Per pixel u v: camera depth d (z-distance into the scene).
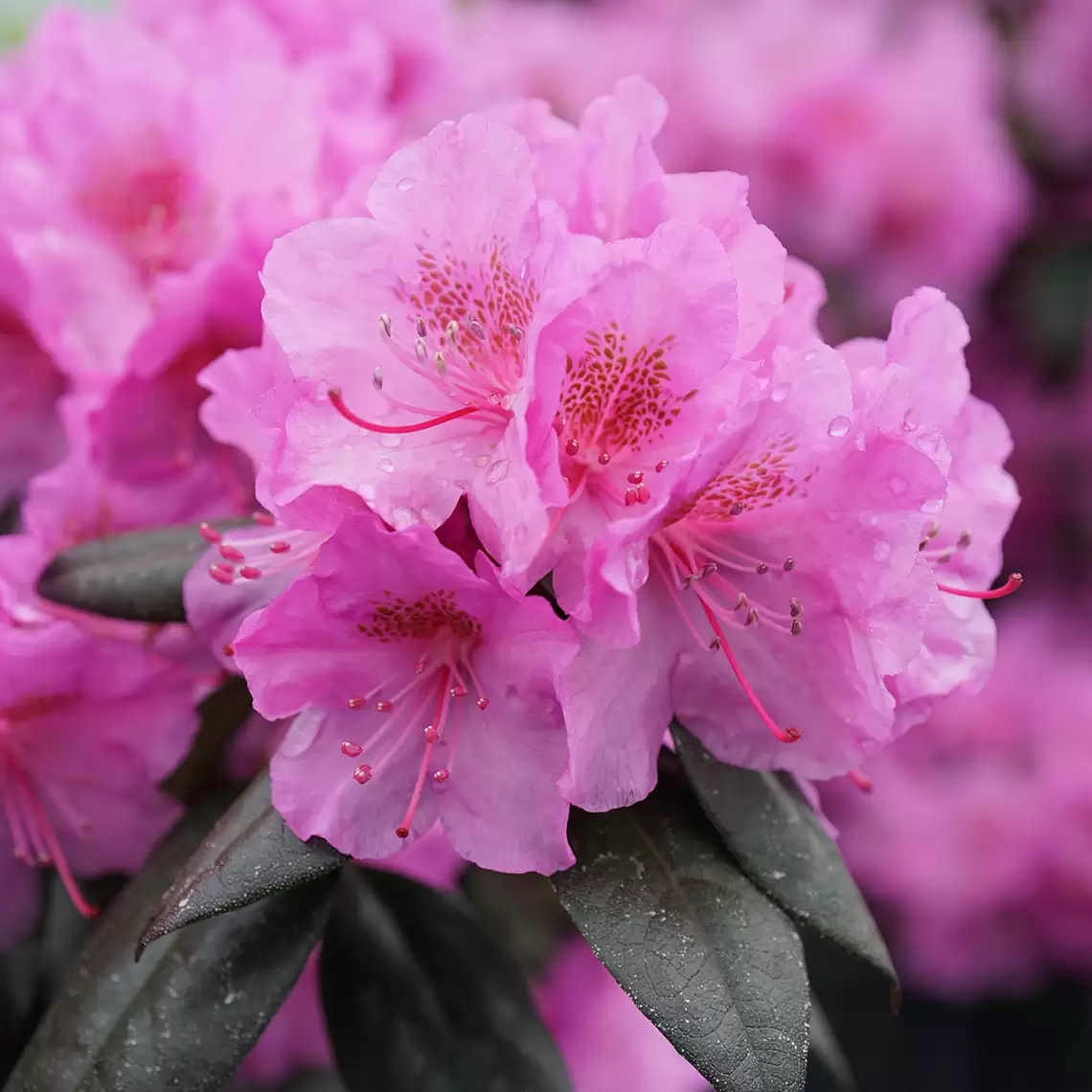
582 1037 0.81
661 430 0.54
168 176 0.65
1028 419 1.06
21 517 0.67
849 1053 1.13
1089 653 1.02
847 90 0.87
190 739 0.60
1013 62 1.02
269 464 0.53
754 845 0.56
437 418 0.54
